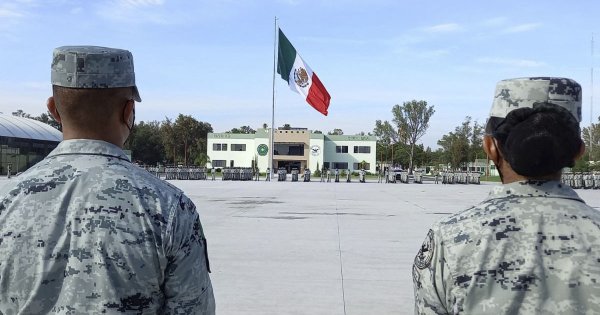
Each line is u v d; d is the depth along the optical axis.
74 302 1.61
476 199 20.77
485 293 1.51
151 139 80.69
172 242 1.68
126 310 1.63
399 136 92.81
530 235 1.54
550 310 1.46
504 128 1.67
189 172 41.00
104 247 1.64
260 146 74.69
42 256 1.64
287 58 31.27
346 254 8.07
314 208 15.70
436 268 1.61
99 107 1.81
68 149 1.81
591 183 35.06
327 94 31.55
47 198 1.71
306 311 5.13
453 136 84.56
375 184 36.16
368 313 5.09
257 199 19.08
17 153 47.75
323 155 75.06
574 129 1.60
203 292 1.77
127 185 1.73
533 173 1.62
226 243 8.97
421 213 14.52
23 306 1.63
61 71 1.78
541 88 1.68
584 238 1.53
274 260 7.54
